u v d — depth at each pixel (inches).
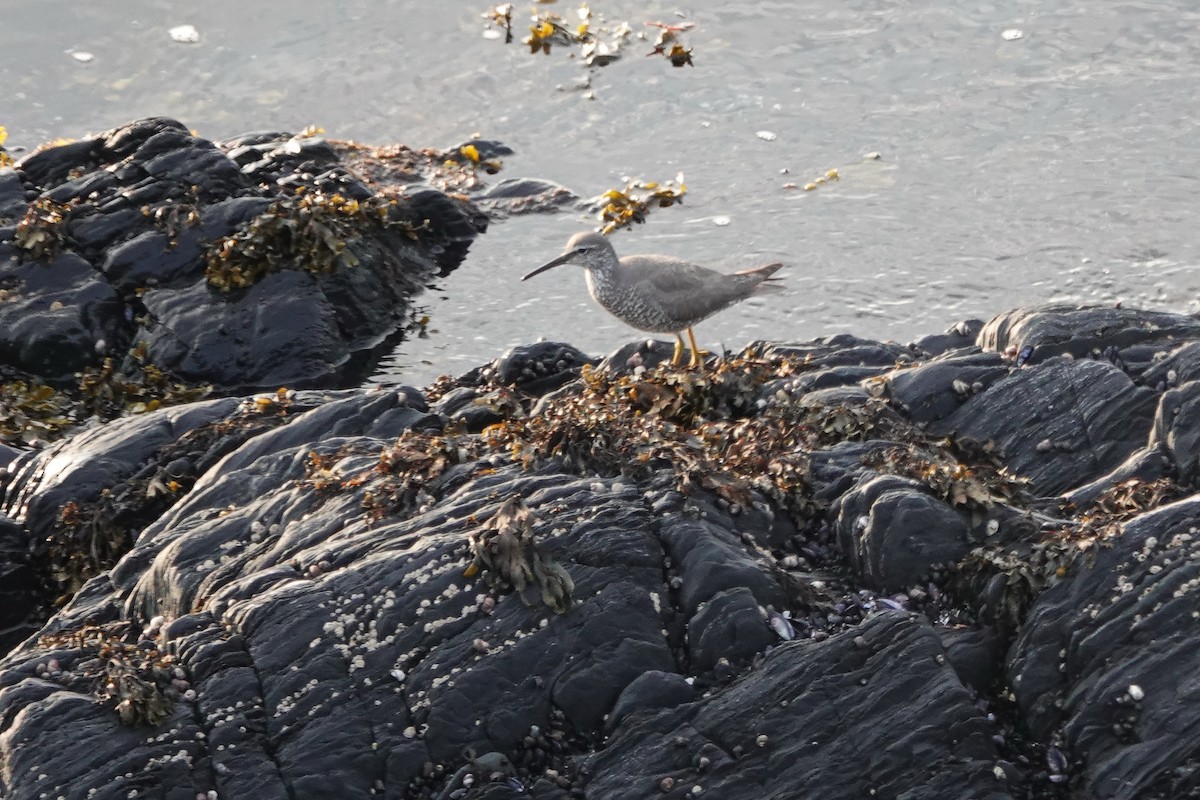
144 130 808.9
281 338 730.2
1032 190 844.0
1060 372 529.3
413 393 561.0
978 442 502.6
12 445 673.6
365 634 400.8
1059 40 990.4
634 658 396.5
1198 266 769.6
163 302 740.7
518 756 384.5
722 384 561.6
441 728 383.9
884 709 383.2
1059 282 765.9
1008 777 374.6
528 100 965.2
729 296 627.2
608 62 995.3
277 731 382.6
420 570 413.1
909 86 952.9
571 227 844.6
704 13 1050.1
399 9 1060.5
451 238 839.7
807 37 1014.4
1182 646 383.6
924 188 853.8
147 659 399.2
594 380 572.7
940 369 540.7
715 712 384.8
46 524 544.1
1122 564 401.4
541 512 430.6
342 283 761.0
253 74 988.6
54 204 764.6
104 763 374.0
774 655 394.3
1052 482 503.8
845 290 770.8
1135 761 370.9
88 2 1054.4
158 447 560.4
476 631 399.9
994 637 406.6
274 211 762.2
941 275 778.8
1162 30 994.7
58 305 732.0
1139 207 821.9
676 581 413.1
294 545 446.3
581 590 407.5
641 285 611.2
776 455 479.5
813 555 445.4
